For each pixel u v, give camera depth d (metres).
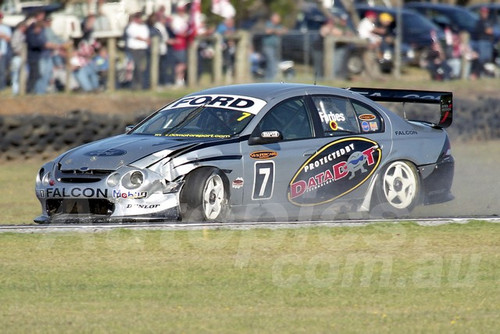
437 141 28.97
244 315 17.22
